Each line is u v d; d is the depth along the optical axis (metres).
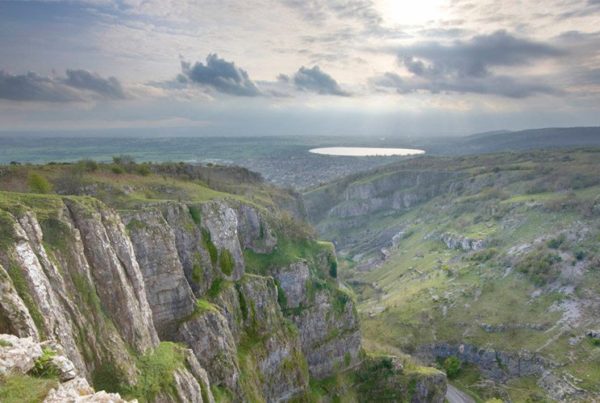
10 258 41.62
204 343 74.69
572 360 150.38
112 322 53.12
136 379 51.53
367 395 128.50
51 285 45.53
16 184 84.44
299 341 110.06
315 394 111.38
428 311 188.12
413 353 171.00
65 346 43.34
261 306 101.31
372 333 183.62
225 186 152.38
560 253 190.88
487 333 171.62
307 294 123.56
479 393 154.12
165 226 77.50
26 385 30.41
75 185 92.00
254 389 85.38
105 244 55.12
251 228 122.56
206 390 62.22
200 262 90.69
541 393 146.00
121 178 107.00
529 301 178.38
